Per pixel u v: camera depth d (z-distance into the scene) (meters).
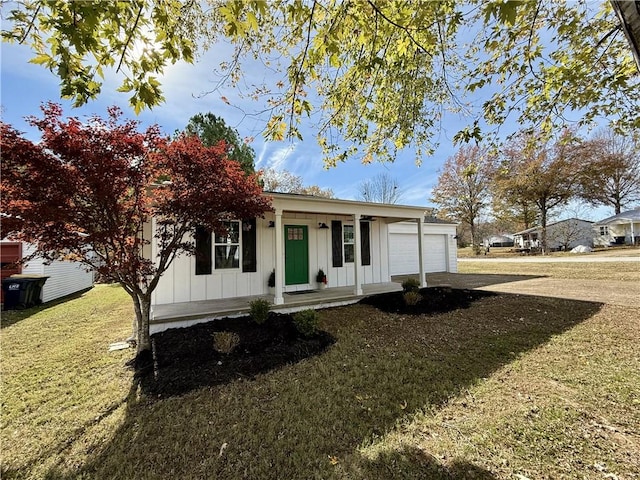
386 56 3.11
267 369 3.85
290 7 2.23
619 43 3.29
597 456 2.21
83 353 4.74
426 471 2.12
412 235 14.91
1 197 3.29
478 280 11.91
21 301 8.63
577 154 22.70
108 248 4.22
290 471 2.17
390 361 4.09
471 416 2.76
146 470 2.23
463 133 3.40
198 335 4.80
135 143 3.77
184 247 4.67
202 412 2.94
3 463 2.37
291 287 8.17
